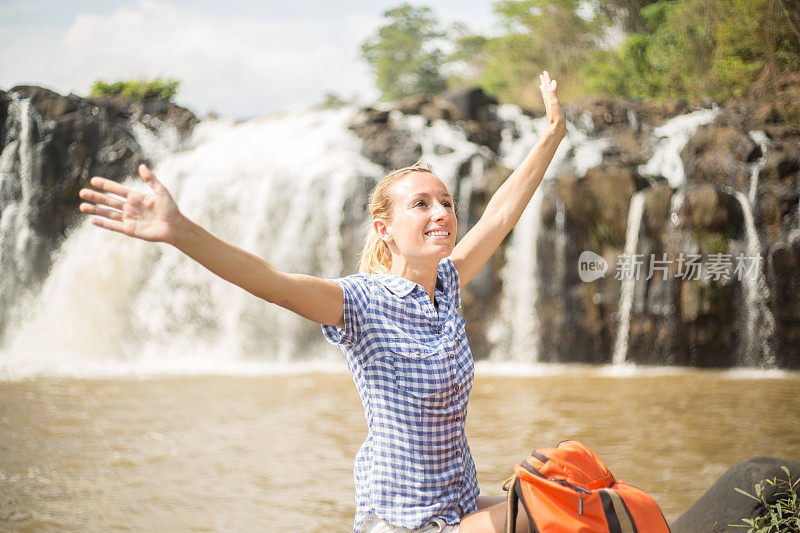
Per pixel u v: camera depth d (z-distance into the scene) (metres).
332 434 8.16
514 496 1.89
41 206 17.56
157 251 17.41
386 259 2.21
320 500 5.67
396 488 1.93
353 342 1.97
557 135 2.55
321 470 6.60
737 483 3.15
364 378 1.98
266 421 8.88
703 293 14.51
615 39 29.92
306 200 16.66
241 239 17.28
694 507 3.26
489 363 15.29
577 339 15.20
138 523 5.08
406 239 2.07
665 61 21.30
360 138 17.36
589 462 1.92
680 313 14.61
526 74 33.56
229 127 19.27
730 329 14.62
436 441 1.96
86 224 17.94
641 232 14.84
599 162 16.28
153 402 10.21
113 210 1.63
